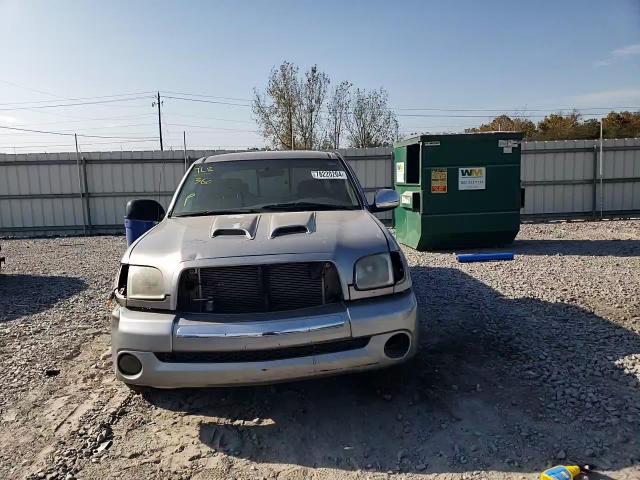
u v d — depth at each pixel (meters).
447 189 9.90
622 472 2.66
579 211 16.27
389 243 3.45
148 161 16.97
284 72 30.62
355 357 3.08
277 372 3.00
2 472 2.93
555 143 16.00
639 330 4.72
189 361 3.05
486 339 4.62
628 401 3.38
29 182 16.86
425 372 3.96
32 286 8.24
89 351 4.88
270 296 3.19
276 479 2.78
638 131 36.09
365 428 3.25
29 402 3.82
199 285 3.19
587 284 6.62
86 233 17.02
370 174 16.56
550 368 3.95
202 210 4.37
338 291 3.22
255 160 4.89
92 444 3.18
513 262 8.62
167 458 3.01
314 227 3.59
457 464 2.83
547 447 2.92
